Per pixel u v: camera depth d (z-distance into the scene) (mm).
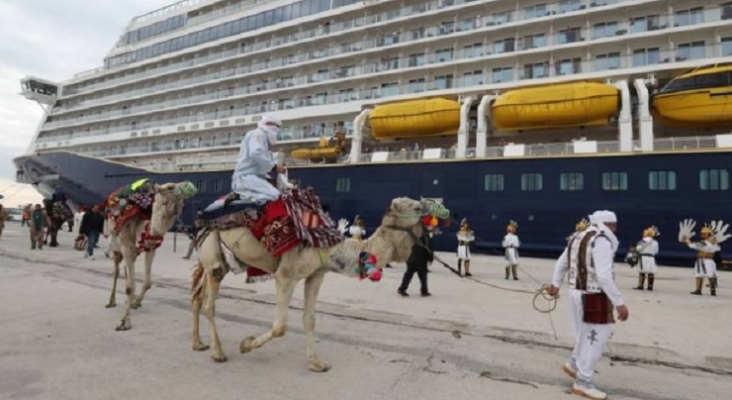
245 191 4344
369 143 24094
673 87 16859
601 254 3629
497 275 12766
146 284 6613
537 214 17297
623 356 4852
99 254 14117
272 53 30781
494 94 21516
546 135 20625
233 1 36250
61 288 8023
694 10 19109
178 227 5523
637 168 15789
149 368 4062
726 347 5312
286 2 31719
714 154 14680
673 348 5230
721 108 15820
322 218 4355
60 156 35281
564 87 18344
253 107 30078
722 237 13992
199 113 32812
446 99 21406
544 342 5336
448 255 17969
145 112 35344
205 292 4727
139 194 5766
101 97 41312
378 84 25922
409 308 7395
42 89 44688
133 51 40719
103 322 5730
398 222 4426
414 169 19922
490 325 6191
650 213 15453
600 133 19797
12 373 3822
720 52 18156
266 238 4113
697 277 9977
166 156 33094
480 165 18594
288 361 4395
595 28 20969
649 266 10547
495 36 23031
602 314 3633
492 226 18094
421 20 25359
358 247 4348
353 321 6289
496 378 4078
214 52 34781
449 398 3547
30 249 14914
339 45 28203
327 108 26250
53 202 16672
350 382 3850
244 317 6316
